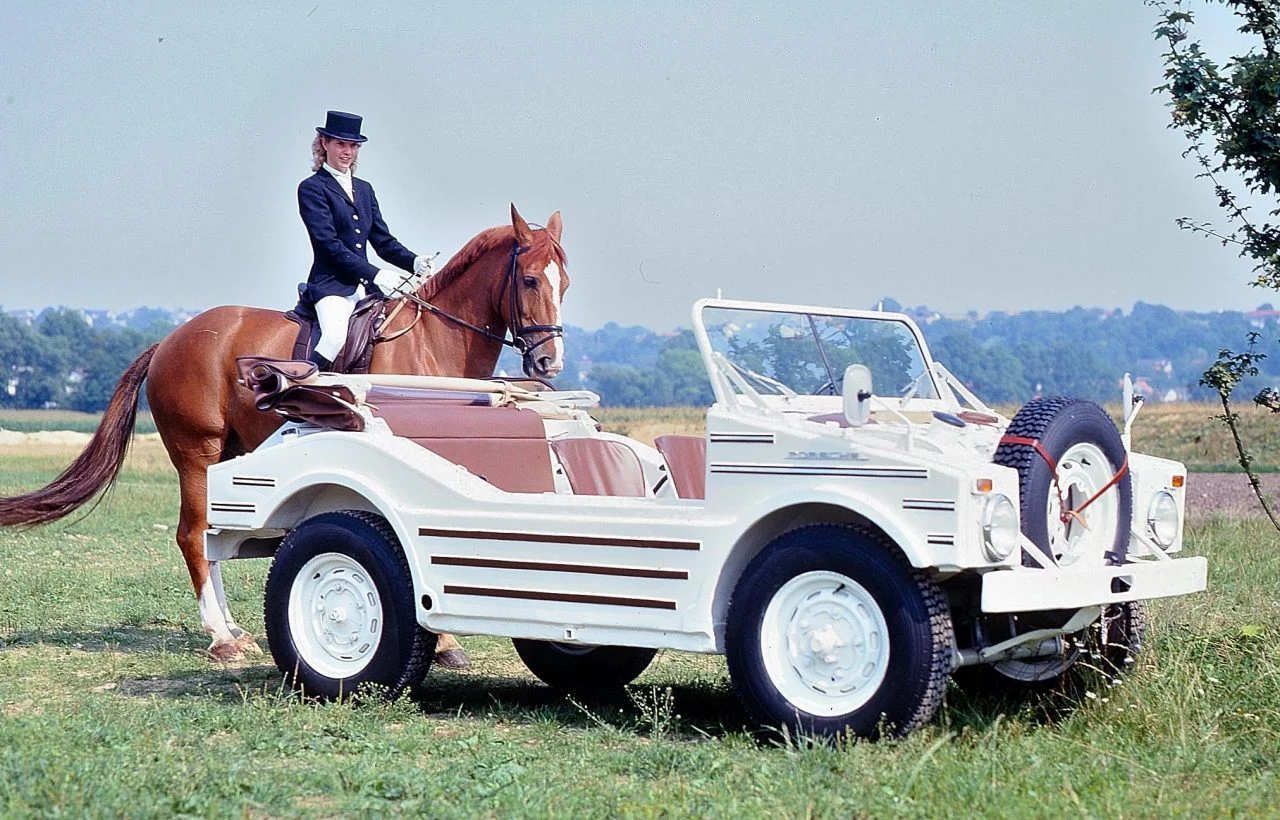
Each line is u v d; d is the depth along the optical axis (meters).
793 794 5.48
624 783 6.02
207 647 10.32
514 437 8.79
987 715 7.12
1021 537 6.35
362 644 7.78
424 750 6.68
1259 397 10.20
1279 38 9.48
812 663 6.46
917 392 8.19
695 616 6.73
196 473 10.39
